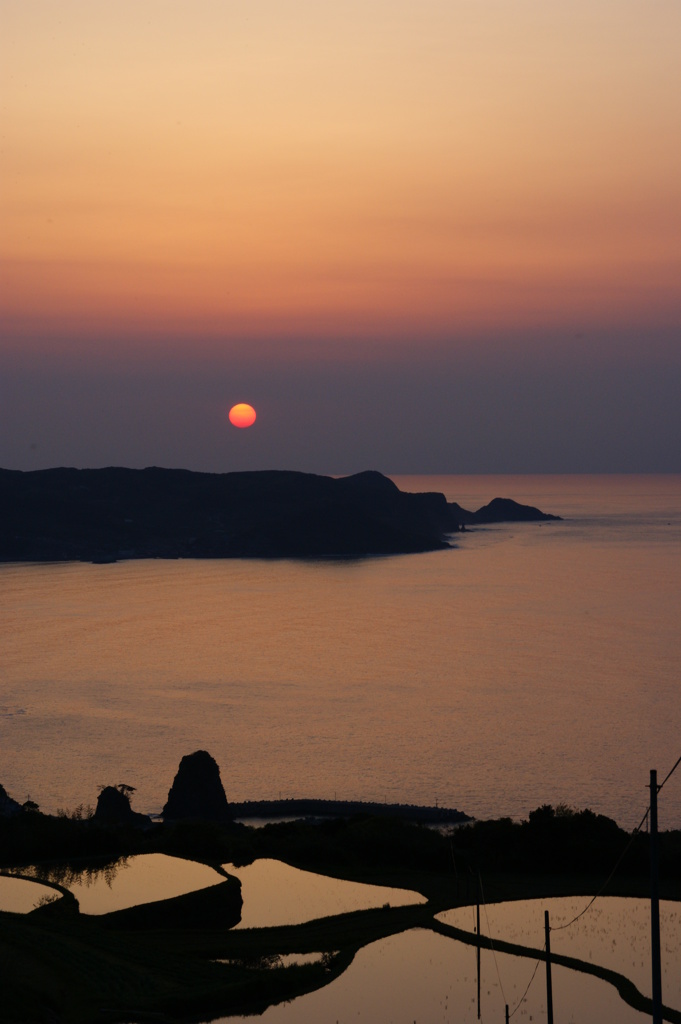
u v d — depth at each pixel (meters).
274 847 73.50
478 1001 45.16
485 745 189.88
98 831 71.50
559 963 49.38
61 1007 42.53
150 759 180.38
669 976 47.44
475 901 59.44
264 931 54.94
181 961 49.34
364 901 60.19
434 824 138.62
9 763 175.88
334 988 46.75
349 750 187.25
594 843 67.56
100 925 55.06
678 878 64.94
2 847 68.81
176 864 66.88
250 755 183.75
